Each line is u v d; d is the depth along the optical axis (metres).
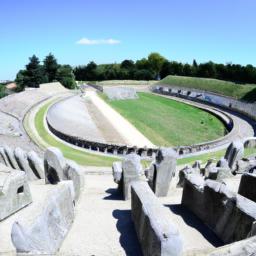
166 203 13.38
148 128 66.25
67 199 11.00
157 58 163.88
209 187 10.76
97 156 39.22
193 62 142.38
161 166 14.25
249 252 6.68
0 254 9.27
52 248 9.00
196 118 79.88
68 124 60.44
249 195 12.88
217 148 47.38
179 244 7.67
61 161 15.38
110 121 70.06
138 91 129.12
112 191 16.70
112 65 172.38
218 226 10.26
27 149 32.06
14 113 65.06
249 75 108.88
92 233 10.49
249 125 70.25
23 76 119.88
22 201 12.83
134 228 10.78
